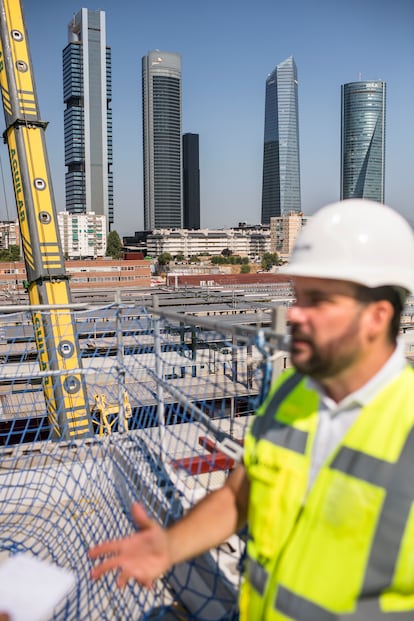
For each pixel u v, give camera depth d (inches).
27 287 556.7
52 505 161.2
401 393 53.7
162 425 153.3
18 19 527.2
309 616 53.8
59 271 548.7
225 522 66.7
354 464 53.0
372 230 54.6
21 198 543.8
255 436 65.7
